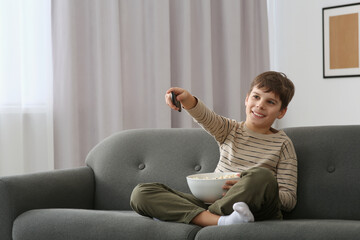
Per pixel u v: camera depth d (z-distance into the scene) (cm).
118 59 322
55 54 303
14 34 278
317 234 130
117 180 214
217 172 185
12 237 175
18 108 280
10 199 177
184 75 363
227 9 390
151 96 347
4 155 276
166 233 149
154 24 345
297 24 423
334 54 404
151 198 163
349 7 396
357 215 179
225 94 393
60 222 165
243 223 142
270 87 187
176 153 212
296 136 197
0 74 276
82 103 317
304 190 186
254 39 414
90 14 317
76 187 207
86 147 319
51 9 301
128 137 222
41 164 290
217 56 396
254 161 184
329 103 407
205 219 155
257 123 188
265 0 416
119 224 156
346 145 189
